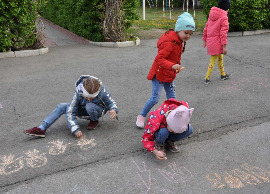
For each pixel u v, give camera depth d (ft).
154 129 9.68
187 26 10.53
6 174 9.46
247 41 29.68
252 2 30.89
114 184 8.95
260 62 22.16
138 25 41.42
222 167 9.75
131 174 9.41
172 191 8.62
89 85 10.82
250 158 10.23
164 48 10.74
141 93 16.46
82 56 25.00
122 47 28.37
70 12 35.12
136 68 21.22
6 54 24.58
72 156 10.44
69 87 17.44
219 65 18.11
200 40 30.58
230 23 32.50
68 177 9.29
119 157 10.37
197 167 9.77
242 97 15.64
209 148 10.92
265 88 16.87
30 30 25.40
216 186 8.84
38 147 11.02
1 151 10.76
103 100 11.72
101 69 21.08
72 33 36.94
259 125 12.60
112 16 28.81
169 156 10.44
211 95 16.01
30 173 9.50
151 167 9.79
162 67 11.15
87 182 9.04
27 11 24.52
